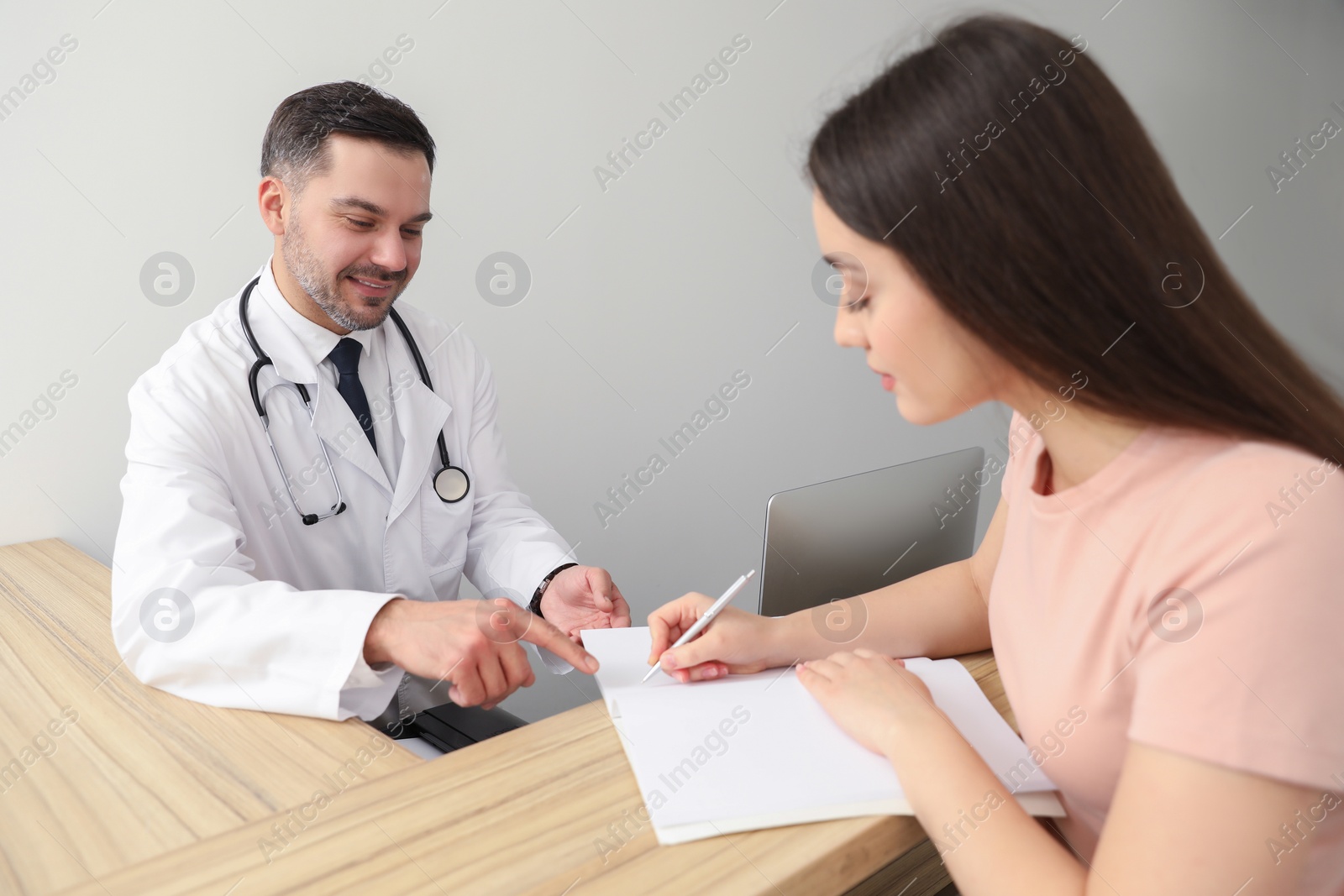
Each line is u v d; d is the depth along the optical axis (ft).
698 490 8.54
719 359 8.43
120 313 5.59
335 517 4.91
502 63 6.75
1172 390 2.10
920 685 2.64
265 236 6.05
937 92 2.07
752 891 1.92
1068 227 2.02
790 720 2.62
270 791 2.60
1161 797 1.84
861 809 2.22
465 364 5.70
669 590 8.57
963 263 2.07
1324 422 2.08
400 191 4.55
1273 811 1.77
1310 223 14.12
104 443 5.63
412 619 3.28
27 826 2.41
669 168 7.74
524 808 2.23
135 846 2.33
